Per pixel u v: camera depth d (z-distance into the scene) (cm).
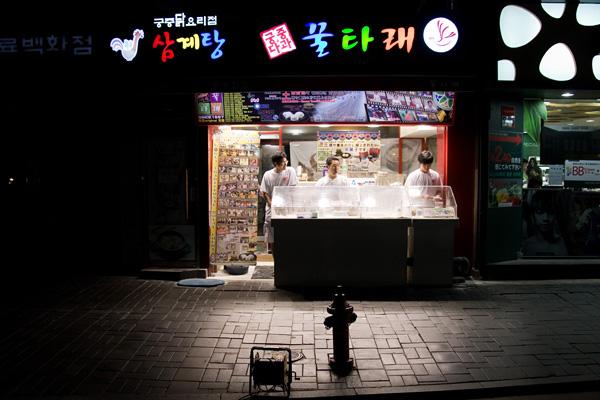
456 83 655
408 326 512
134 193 719
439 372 412
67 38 659
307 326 513
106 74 661
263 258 835
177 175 702
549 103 743
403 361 432
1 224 750
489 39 652
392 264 636
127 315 546
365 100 684
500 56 654
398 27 639
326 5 641
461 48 645
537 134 729
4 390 381
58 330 502
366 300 598
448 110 695
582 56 663
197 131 696
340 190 656
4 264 752
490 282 677
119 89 670
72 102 733
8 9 658
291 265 639
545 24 658
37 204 750
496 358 438
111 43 655
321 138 817
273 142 888
